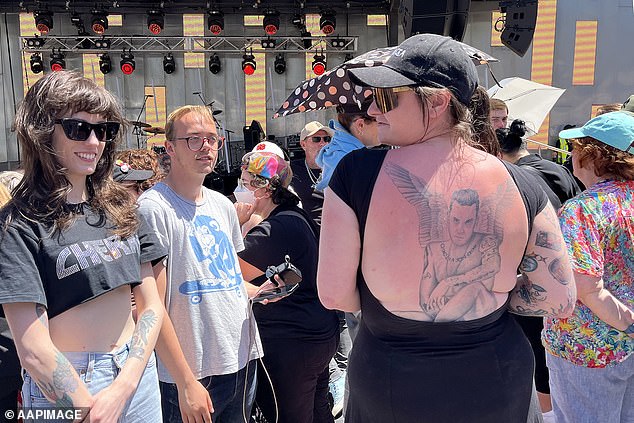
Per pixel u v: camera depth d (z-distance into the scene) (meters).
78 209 1.57
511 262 1.39
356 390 1.51
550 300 1.43
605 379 1.96
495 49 7.77
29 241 1.44
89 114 1.54
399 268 1.35
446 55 1.36
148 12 7.89
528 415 1.49
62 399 1.39
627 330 1.88
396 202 1.34
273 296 2.18
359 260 1.42
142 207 1.98
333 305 1.45
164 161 3.31
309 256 2.46
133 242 1.66
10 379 2.00
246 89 8.56
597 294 1.83
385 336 1.45
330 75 2.98
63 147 1.52
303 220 2.52
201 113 2.11
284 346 2.42
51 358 1.39
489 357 1.40
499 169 1.38
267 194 2.58
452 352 1.39
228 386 2.08
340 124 2.85
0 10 7.75
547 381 3.00
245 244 2.40
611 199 1.89
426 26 5.98
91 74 8.41
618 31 7.59
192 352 1.99
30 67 8.15
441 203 1.33
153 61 8.43
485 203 1.34
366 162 1.40
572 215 1.88
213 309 2.03
